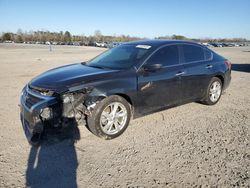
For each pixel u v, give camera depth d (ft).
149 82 15.61
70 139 14.07
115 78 14.35
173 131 15.43
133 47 17.56
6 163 11.65
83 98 13.34
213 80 20.34
